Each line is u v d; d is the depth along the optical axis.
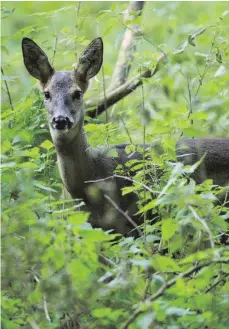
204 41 14.09
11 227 9.95
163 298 9.02
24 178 10.86
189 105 13.57
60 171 13.31
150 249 10.71
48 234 9.52
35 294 9.39
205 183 10.48
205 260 9.65
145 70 14.36
